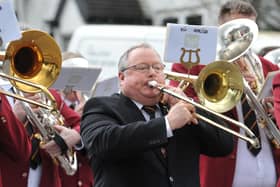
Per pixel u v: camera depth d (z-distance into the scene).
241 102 12.41
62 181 13.05
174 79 11.17
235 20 12.27
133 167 10.38
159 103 10.78
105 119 10.47
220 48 12.16
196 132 10.78
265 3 31.94
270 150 12.45
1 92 10.59
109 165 10.42
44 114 11.80
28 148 11.32
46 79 11.02
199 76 10.68
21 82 10.60
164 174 10.45
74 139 12.05
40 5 43.09
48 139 11.91
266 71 12.89
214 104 10.72
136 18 39.41
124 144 10.12
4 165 11.87
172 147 10.58
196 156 10.76
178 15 36.62
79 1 40.22
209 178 12.40
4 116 10.98
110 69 23.67
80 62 14.32
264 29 31.77
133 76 10.59
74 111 13.08
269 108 12.08
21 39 10.80
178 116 10.17
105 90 13.88
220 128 10.55
